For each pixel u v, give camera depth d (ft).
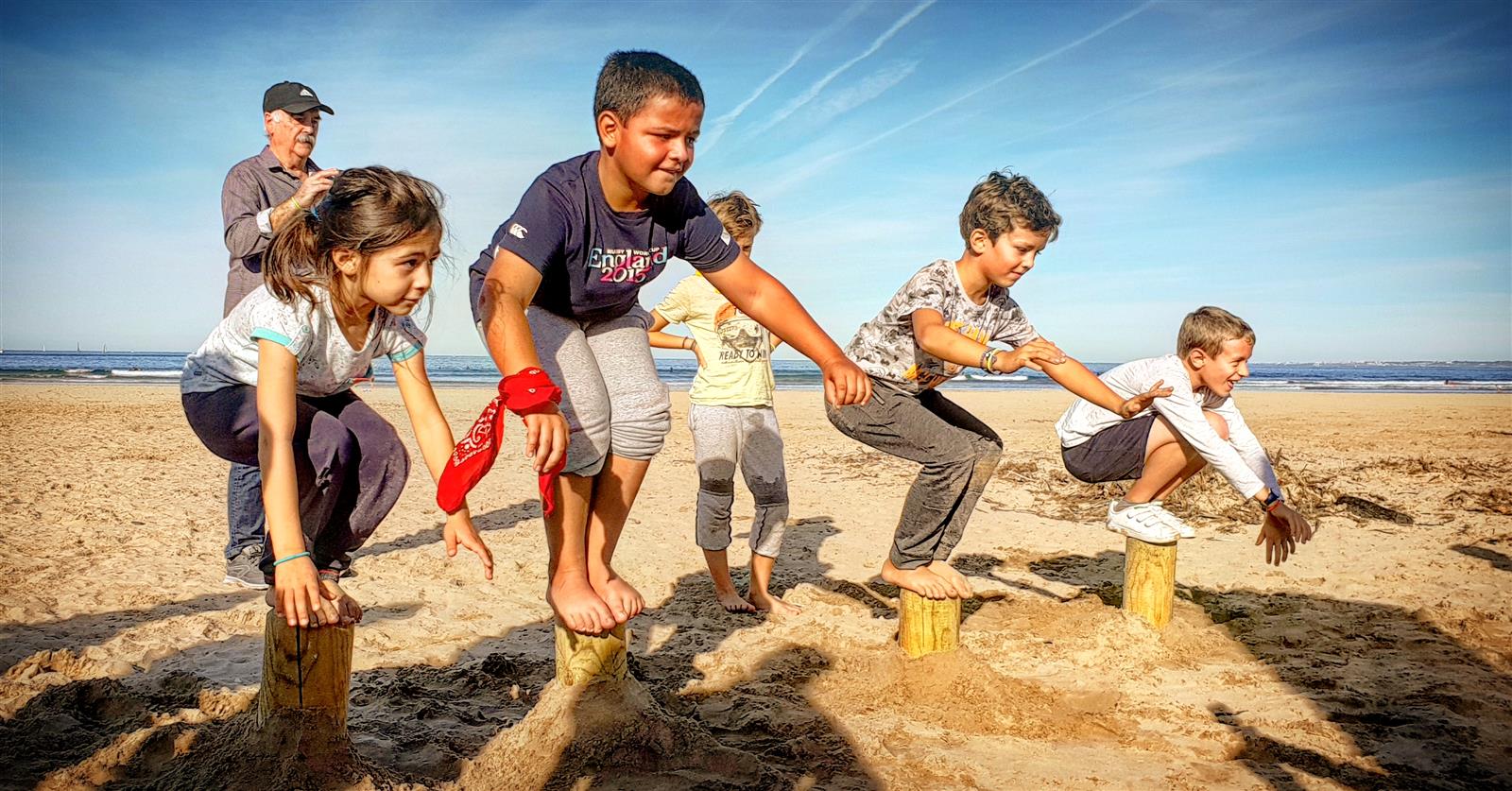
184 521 21.24
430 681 11.87
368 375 9.02
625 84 8.03
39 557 17.35
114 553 17.95
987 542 20.92
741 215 15.35
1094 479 14.71
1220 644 13.73
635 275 9.10
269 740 8.17
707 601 16.02
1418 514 23.59
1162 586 13.80
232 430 8.84
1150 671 12.57
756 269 9.66
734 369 15.49
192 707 10.66
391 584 16.46
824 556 19.67
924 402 12.97
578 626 8.68
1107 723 10.84
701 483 15.65
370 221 7.59
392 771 8.95
